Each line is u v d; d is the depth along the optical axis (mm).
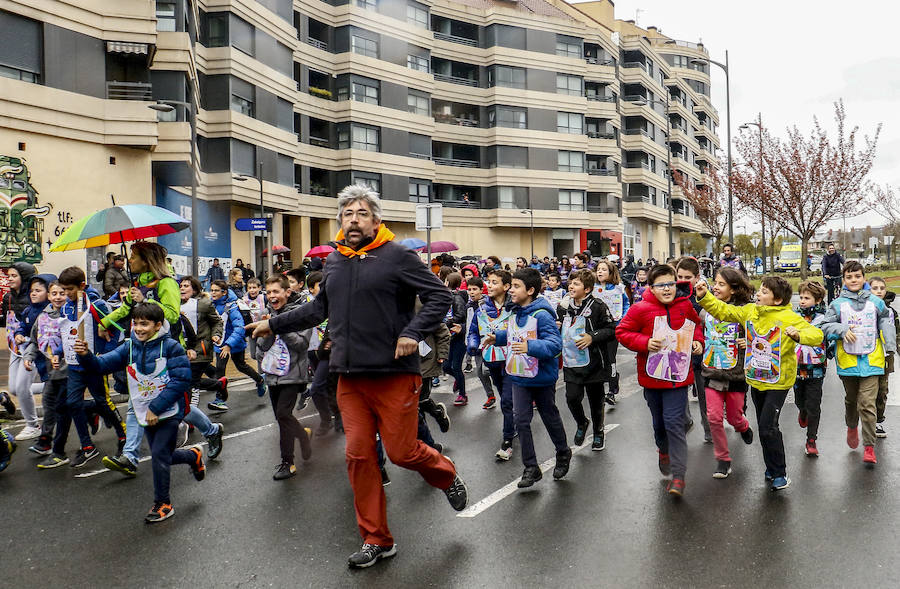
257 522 5062
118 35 17922
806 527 4746
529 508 5258
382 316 4258
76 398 6832
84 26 17375
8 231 15648
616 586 3896
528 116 45688
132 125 17906
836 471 6098
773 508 5148
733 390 6105
